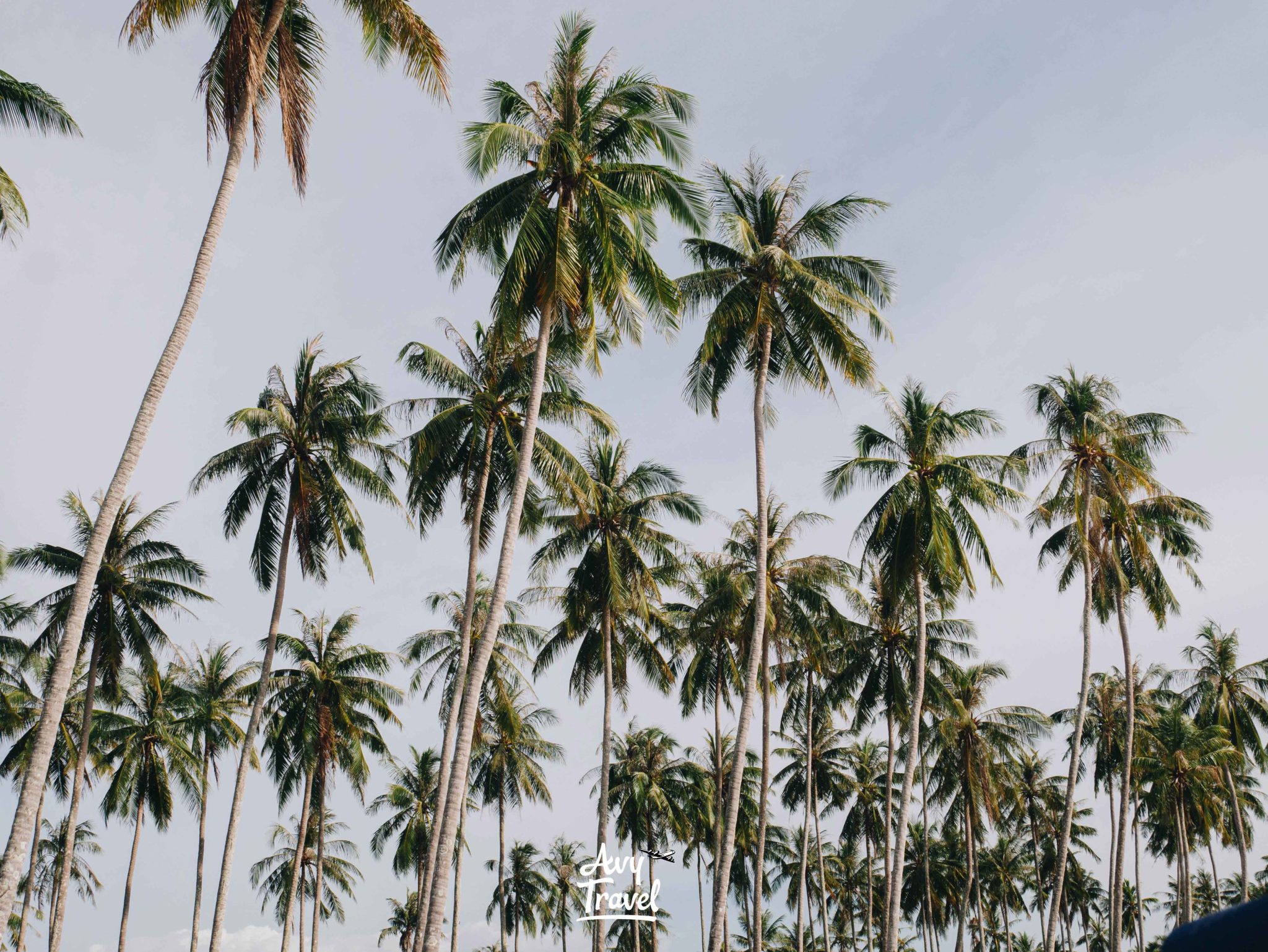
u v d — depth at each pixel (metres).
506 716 40.69
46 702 14.30
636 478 35.62
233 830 28.73
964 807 50.81
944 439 32.25
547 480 27.88
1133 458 34.72
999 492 31.72
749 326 26.19
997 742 48.22
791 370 27.50
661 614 38.09
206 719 43.22
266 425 30.59
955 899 65.06
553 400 28.39
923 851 63.84
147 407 15.34
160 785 42.25
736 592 34.94
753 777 54.50
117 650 34.84
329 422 30.88
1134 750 48.09
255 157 17.98
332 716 41.22
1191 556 38.75
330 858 60.09
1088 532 35.88
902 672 42.19
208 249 16.22
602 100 21.88
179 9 17.22
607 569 34.19
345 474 31.84
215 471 30.33
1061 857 34.34
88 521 34.62
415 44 17.97
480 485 28.05
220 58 17.69
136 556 35.16
